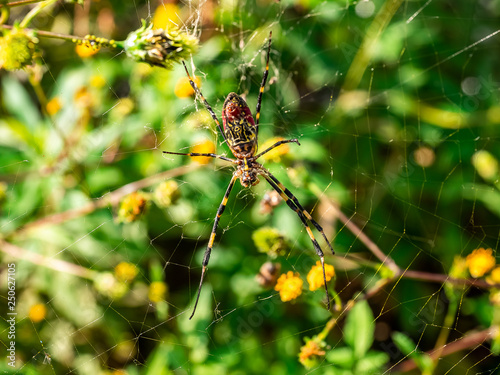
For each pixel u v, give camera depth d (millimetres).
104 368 4289
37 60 2635
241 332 4254
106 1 4895
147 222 4301
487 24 5543
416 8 5422
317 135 4812
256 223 4477
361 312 3676
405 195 4895
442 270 4695
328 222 4633
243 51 4977
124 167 4363
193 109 4172
